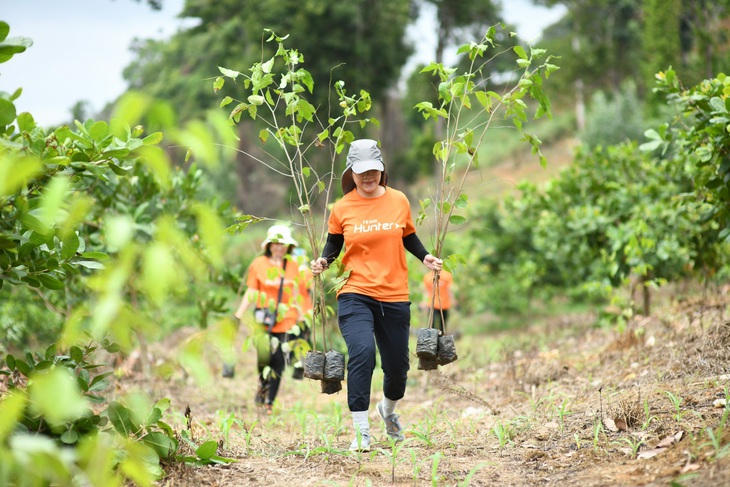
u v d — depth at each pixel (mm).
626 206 10984
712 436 3803
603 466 4281
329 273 8242
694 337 6988
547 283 18047
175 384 8922
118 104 1602
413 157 55062
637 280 10844
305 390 9477
